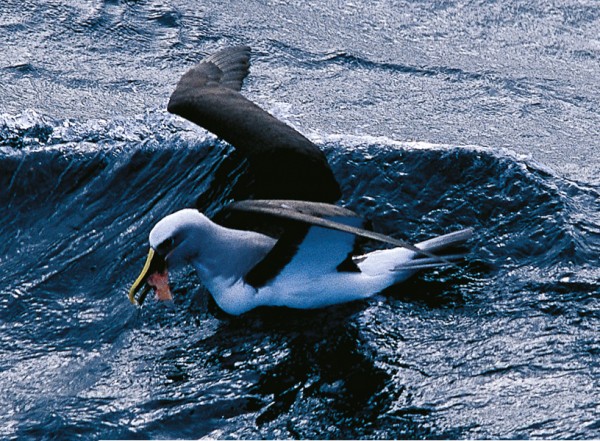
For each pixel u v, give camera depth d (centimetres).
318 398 855
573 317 935
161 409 855
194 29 1648
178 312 972
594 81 1622
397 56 1633
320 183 1039
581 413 819
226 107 1100
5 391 889
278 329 930
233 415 845
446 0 1847
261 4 1784
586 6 1870
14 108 1356
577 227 1054
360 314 940
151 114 1257
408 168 1122
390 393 854
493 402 837
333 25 1733
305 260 927
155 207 1123
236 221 1060
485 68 1622
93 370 909
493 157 1127
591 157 1324
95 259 1065
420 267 977
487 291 976
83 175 1156
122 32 1619
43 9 1659
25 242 1096
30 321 977
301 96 1455
